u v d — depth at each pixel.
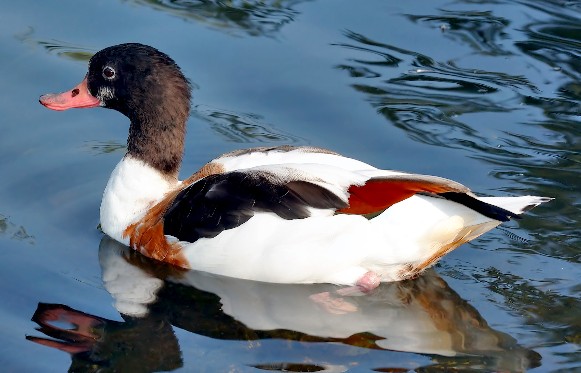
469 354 9.86
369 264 10.77
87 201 12.47
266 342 10.05
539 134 13.77
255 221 10.77
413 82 14.88
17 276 11.01
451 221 10.52
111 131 13.89
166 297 10.80
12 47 15.05
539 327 10.27
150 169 11.82
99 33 15.49
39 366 9.62
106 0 16.34
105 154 13.35
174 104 11.77
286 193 10.73
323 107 14.34
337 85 14.80
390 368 9.62
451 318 10.46
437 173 12.96
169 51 15.23
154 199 11.73
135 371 9.58
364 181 10.60
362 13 16.47
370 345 10.03
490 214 10.12
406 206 10.55
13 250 11.43
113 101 11.99
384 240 10.57
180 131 11.88
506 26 16.19
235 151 11.92
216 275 11.15
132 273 11.23
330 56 15.41
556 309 10.54
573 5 16.61
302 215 10.65
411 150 13.44
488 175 12.91
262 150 11.75
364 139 13.68
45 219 12.06
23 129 13.66
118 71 11.82
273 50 15.47
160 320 10.39
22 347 9.88
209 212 10.96
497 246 11.60
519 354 9.84
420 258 10.74
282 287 10.97
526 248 11.55
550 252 11.47
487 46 15.70
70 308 10.54
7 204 12.26
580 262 11.27
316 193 10.66
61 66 14.63
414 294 10.88
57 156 13.23
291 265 10.73
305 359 9.75
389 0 16.80
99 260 11.44
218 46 15.47
